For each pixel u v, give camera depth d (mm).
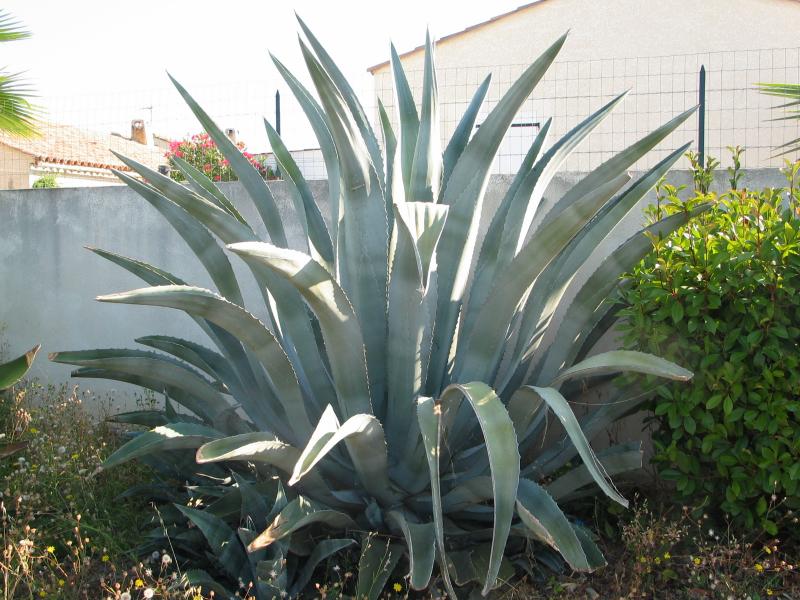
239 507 3090
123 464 3871
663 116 11625
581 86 12070
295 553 2922
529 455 3725
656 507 3533
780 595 2887
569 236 2635
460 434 3262
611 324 3625
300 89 3660
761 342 3041
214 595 2834
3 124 5527
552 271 3330
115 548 3096
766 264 3010
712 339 3141
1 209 5414
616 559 3217
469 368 3094
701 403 3191
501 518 2275
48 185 13930
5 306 5441
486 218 4391
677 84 11734
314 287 2529
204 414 3551
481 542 3170
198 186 3666
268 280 3119
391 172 3807
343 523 2957
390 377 3035
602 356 2697
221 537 2879
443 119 10633
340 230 3422
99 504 3480
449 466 3217
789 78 12281
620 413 3326
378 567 2799
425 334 3256
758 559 3158
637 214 4109
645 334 3225
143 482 3773
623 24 13945
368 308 3158
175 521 3297
